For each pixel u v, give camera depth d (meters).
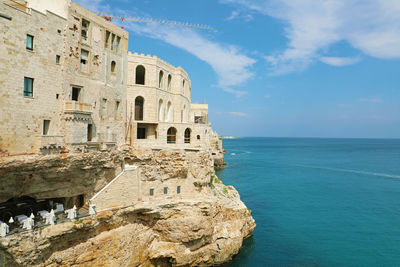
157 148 41.09
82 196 35.56
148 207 37.12
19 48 27.14
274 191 80.56
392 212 61.62
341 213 60.91
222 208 44.50
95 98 36.56
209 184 49.81
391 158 179.12
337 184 91.00
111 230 34.19
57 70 31.16
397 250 43.47
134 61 45.47
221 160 128.12
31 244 26.02
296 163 149.25
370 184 91.12
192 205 40.56
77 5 33.47
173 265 38.62
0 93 25.61
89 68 35.50
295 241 47.06
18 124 27.22
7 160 25.52
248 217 48.94
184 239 38.25
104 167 36.41
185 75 60.22
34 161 27.64
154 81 47.28
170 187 41.72
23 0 32.78
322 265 39.34
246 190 81.69
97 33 36.81
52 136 29.73
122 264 34.22
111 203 34.12
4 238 24.47
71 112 31.11
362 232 50.53
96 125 36.75
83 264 30.62
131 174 36.56
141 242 37.38
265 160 165.25
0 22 25.42
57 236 28.00
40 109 29.27
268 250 44.06
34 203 32.56
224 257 41.09
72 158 31.22
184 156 41.97
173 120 55.25
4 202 30.34
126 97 43.22
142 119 49.38
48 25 29.98
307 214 60.34
